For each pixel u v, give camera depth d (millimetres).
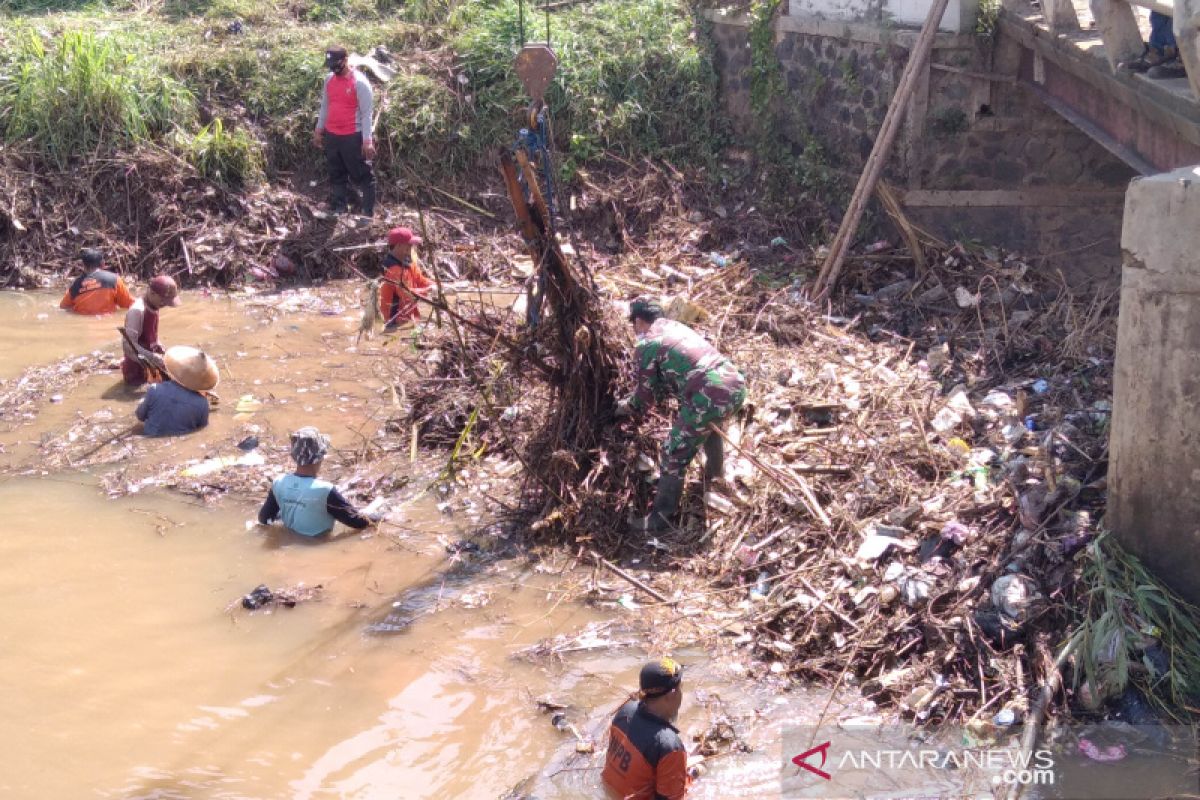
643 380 6934
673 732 4805
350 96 12195
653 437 7398
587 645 6117
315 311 11211
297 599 6559
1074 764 5086
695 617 6328
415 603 6535
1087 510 6266
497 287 11617
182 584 6727
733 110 13117
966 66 10570
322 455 7297
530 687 5801
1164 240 5348
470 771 5191
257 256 12133
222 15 14758
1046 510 6312
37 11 15023
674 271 11336
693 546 6906
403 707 5660
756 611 6297
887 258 10820
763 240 12094
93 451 8328
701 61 13219
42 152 12547
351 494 7711
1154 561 5746
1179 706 5344
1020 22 9719
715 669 5898
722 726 5418
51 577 6770
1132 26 6996
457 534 7254
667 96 13312
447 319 9289
